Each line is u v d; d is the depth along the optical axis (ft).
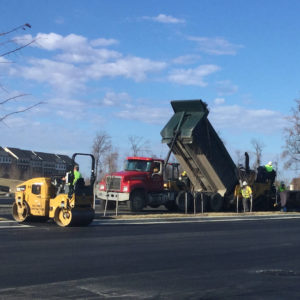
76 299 23.77
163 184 83.25
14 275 28.60
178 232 54.29
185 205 80.69
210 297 24.91
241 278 29.91
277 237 52.75
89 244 41.91
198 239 48.44
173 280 28.71
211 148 83.25
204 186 89.20
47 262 32.91
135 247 41.27
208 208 86.43
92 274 29.68
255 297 25.25
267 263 35.68
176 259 36.04
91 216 56.13
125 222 63.62
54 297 23.99
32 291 25.02
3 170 367.04
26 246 39.34
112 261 34.27
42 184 57.41
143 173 80.89
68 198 54.65
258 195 94.07
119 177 79.30
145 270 31.53
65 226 55.62
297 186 177.58
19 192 59.72
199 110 81.35
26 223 58.13
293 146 153.38
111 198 79.92
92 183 56.85
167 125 82.94
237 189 88.69
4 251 36.60
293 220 79.97
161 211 86.07
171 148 82.12
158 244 43.65
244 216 79.56
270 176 97.04
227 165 86.79
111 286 26.71
